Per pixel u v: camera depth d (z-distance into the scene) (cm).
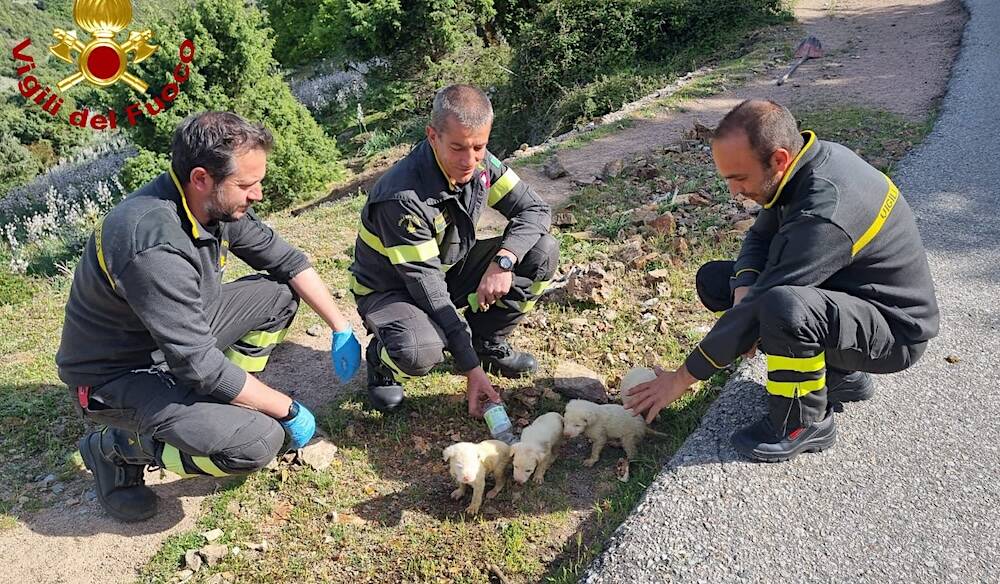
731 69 1060
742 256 329
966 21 1161
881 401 342
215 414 286
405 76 1756
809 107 828
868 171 273
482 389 332
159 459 295
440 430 358
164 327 269
